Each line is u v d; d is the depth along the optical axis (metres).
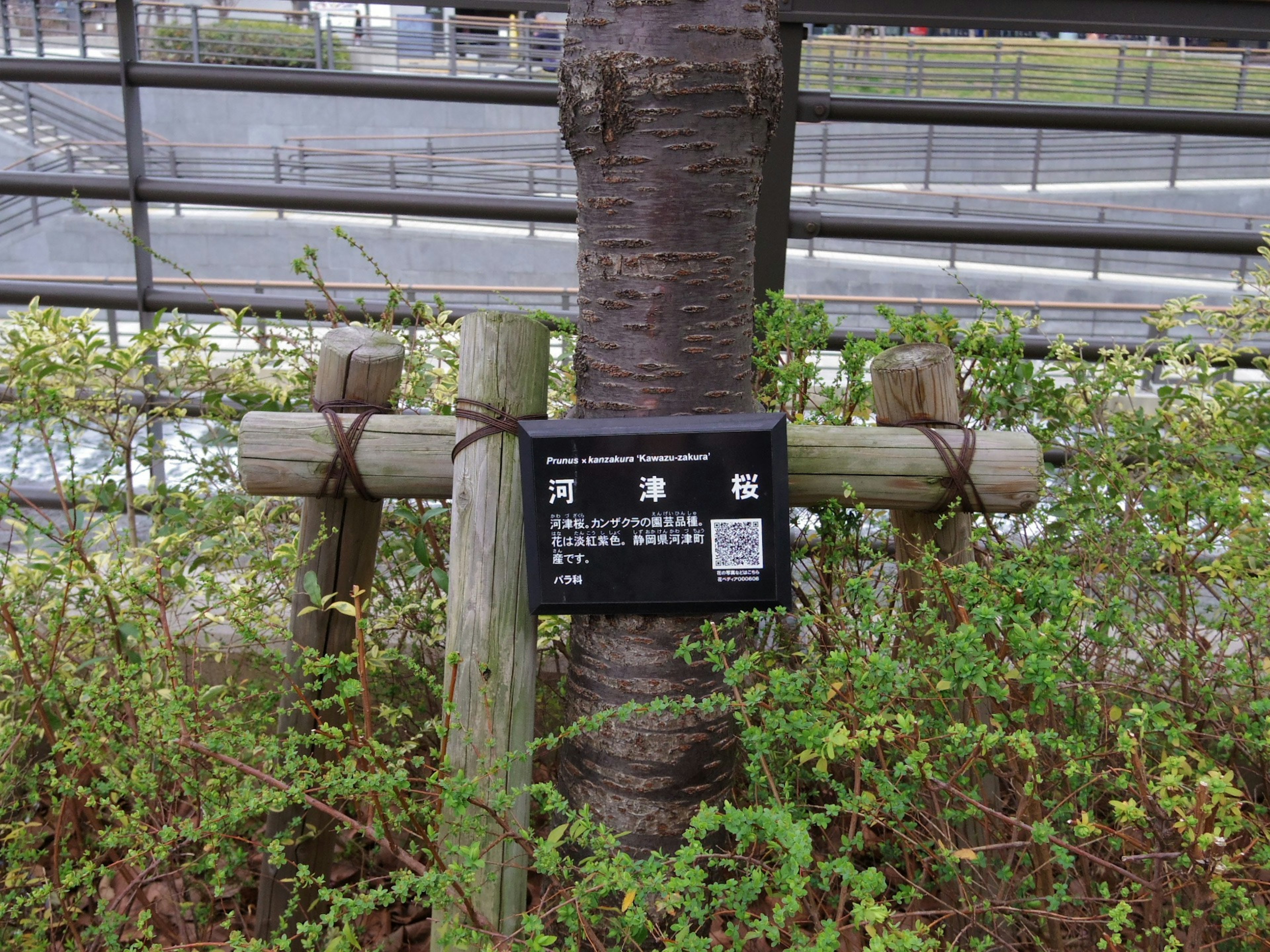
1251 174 13.05
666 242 1.57
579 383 1.70
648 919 1.52
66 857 1.84
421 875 1.48
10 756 1.93
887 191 11.50
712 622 1.53
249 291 11.85
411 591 2.33
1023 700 1.54
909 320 2.21
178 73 3.28
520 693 1.57
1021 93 10.71
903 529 1.76
